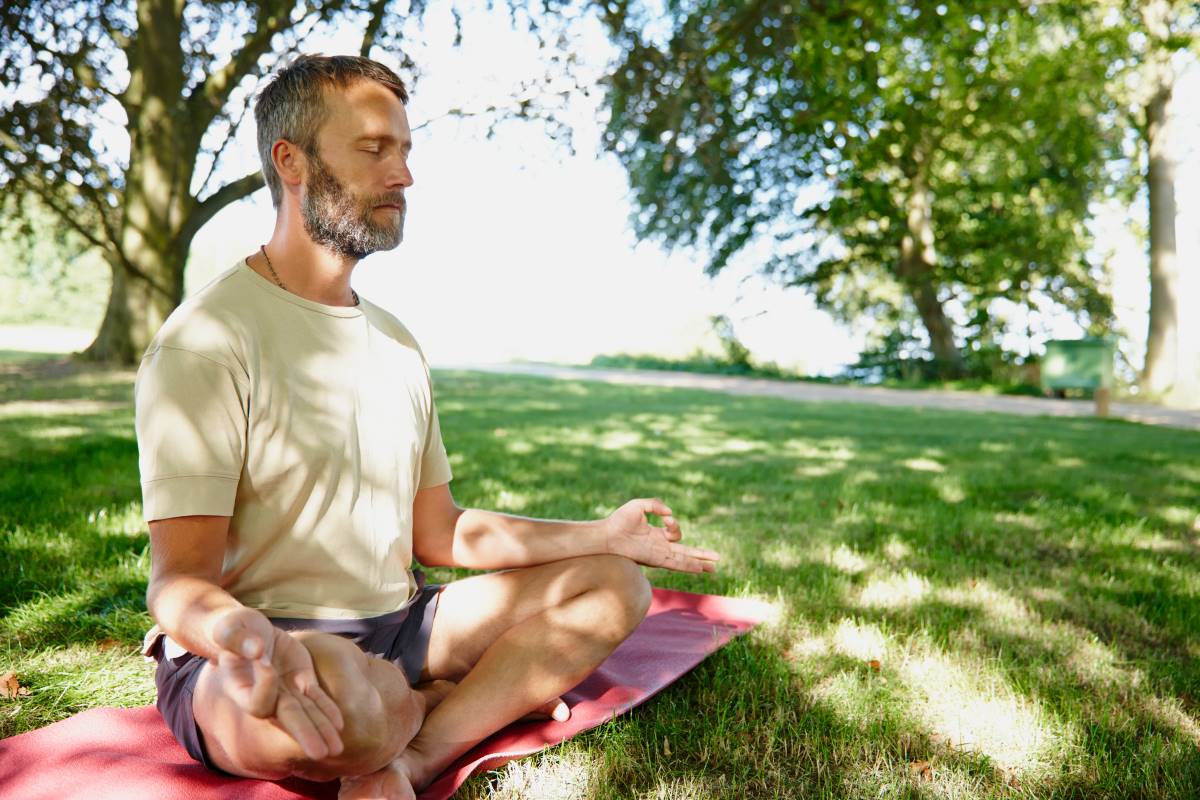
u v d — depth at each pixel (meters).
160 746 2.06
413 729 1.74
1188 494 6.39
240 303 1.79
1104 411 14.48
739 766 2.17
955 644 3.04
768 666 2.73
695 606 3.34
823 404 15.33
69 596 3.25
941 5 14.08
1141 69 18.67
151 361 1.72
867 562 4.21
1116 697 2.65
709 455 7.97
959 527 5.06
